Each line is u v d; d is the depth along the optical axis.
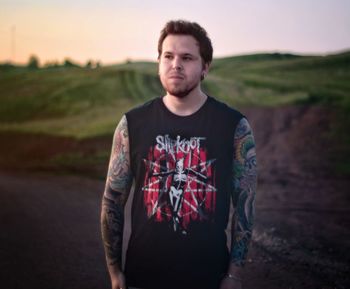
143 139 1.91
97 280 4.60
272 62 51.22
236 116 1.93
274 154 17.86
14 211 8.20
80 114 35.44
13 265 5.01
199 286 1.83
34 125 32.62
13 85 47.06
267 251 5.76
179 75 1.86
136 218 1.90
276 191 11.59
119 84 43.59
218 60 59.19
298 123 24.08
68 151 23.52
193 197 1.85
